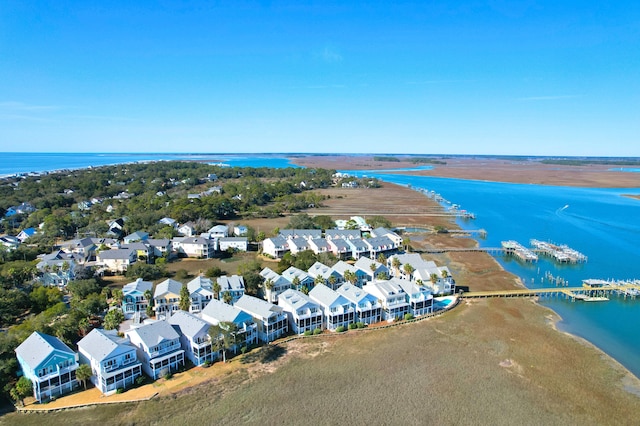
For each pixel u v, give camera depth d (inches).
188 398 2240.4
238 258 5177.2
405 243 5639.8
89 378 2369.6
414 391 2324.1
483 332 3090.6
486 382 2421.3
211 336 2568.9
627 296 3912.4
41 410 2118.6
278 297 3336.6
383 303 3302.2
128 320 3201.3
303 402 2217.0
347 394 2292.1
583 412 2160.4
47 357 2203.5
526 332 3100.4
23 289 3627.0
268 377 2454.5
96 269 4377.5
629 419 2110.0
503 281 4372.5
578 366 2623.0
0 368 2249.0
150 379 2412.6
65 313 3051.2
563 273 4685.0
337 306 3117.6
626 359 2736.2
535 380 2453.2
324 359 2674.7
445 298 3784.5
